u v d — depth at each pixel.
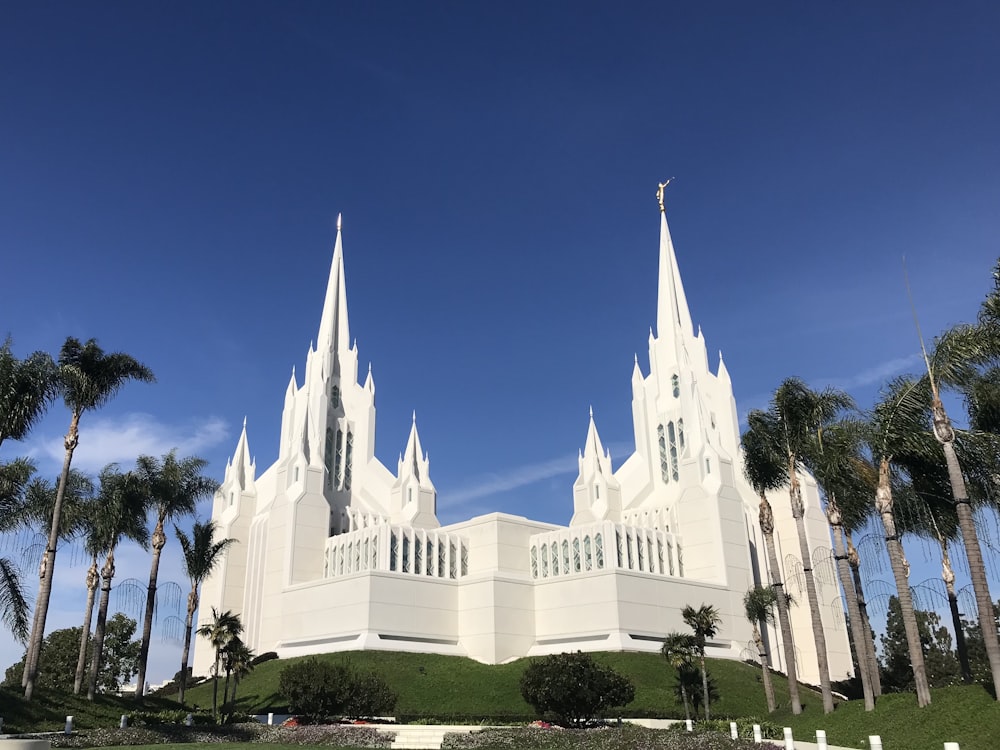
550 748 41.91
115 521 60.59
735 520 100.81
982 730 34.00
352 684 59.41
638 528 95.50
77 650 107.44
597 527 92.19
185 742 44.50
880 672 97.19
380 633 83.88
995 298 41.06
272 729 49.81
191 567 70.19
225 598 105.31
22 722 44.50
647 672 75.94
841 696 79.56
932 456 44.12
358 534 96.00
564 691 53.22
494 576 88.62
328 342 120.50
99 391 54.12
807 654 101.06
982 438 42.19
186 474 68.94
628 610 85.31
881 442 42.97
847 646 103.50
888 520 42.56
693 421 105.88
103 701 56.16
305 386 117.00
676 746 37.91
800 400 50.19
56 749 39.12
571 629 87.81
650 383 121.69
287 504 101.25
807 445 50.19
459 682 75.88
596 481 112.50
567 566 94.12
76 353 54.06
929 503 48.97
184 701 68.06
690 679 73.12
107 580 61.94
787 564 106.50
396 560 91.38
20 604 44.66
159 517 66.56
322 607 90.25
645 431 119.31
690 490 102.81
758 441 54.22
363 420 121.25
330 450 117.75
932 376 39.97
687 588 92.12
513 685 74.56
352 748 40.66
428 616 88.31
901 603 41.16
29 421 46.78
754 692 73.69
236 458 113.69
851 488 52.78
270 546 101.88
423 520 109.38
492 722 59.81
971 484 46.28
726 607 95.38
